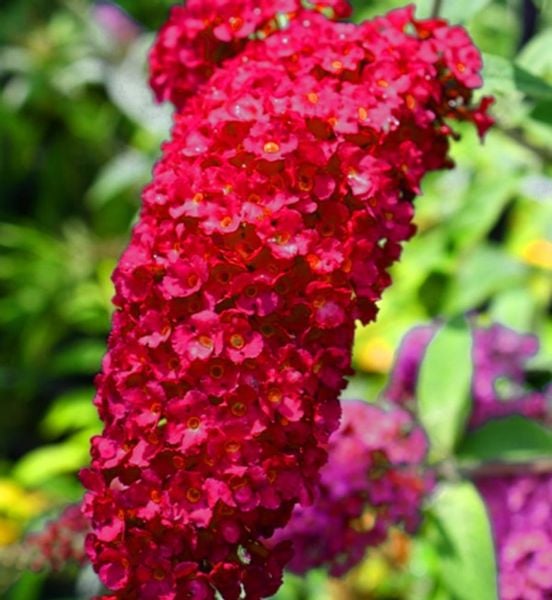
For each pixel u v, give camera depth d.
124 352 0.33
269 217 0.33
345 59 0.37
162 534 0.32
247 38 0.41
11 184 1.05
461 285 0.61
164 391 0.32
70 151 1.01
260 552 0.32
